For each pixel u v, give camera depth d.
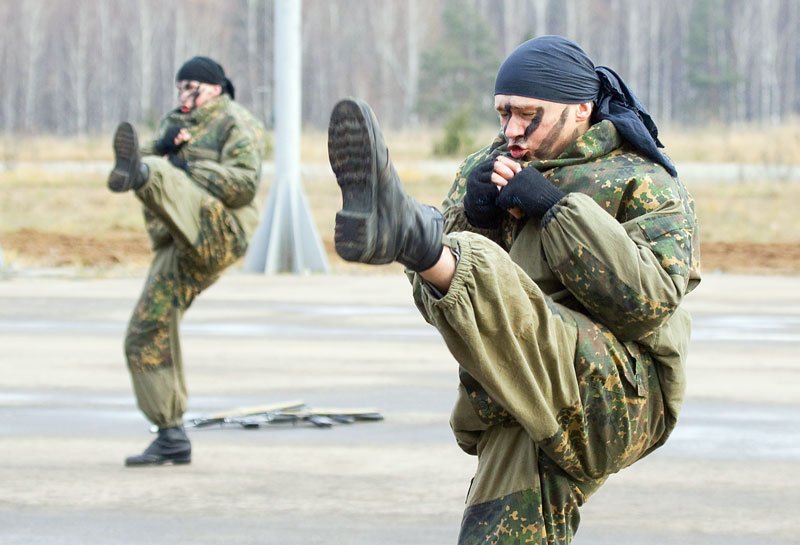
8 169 48.06
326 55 100.00
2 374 13.24
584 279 5.00
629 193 5.24
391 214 4.40
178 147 9.84
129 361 9.62
